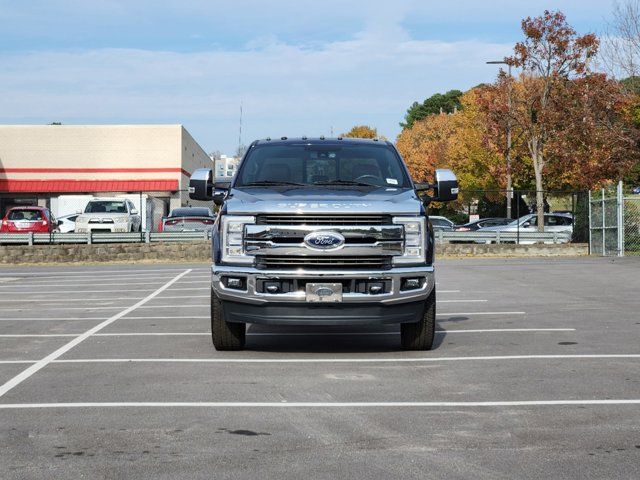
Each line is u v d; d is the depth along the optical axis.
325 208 9.39
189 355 9.81
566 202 44.19
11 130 63.00
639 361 9.12
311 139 11.26
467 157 65.06
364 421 6.50
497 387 7.78
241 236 9.52
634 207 32.47
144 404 7.12
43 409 6.95
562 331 11.65
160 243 34.22
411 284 9.45
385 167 10.70
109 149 63.38
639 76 38.94
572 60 43.03
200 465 5.34
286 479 5.04
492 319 13.18
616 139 38.69
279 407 7.00
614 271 23.52
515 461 5.38
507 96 45.25
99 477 5.09
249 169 10.69
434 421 6.48
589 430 6.16
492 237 36.50
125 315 14.32
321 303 9.27
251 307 9.42
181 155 63.59
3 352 10.12
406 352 9.96
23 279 23.98
